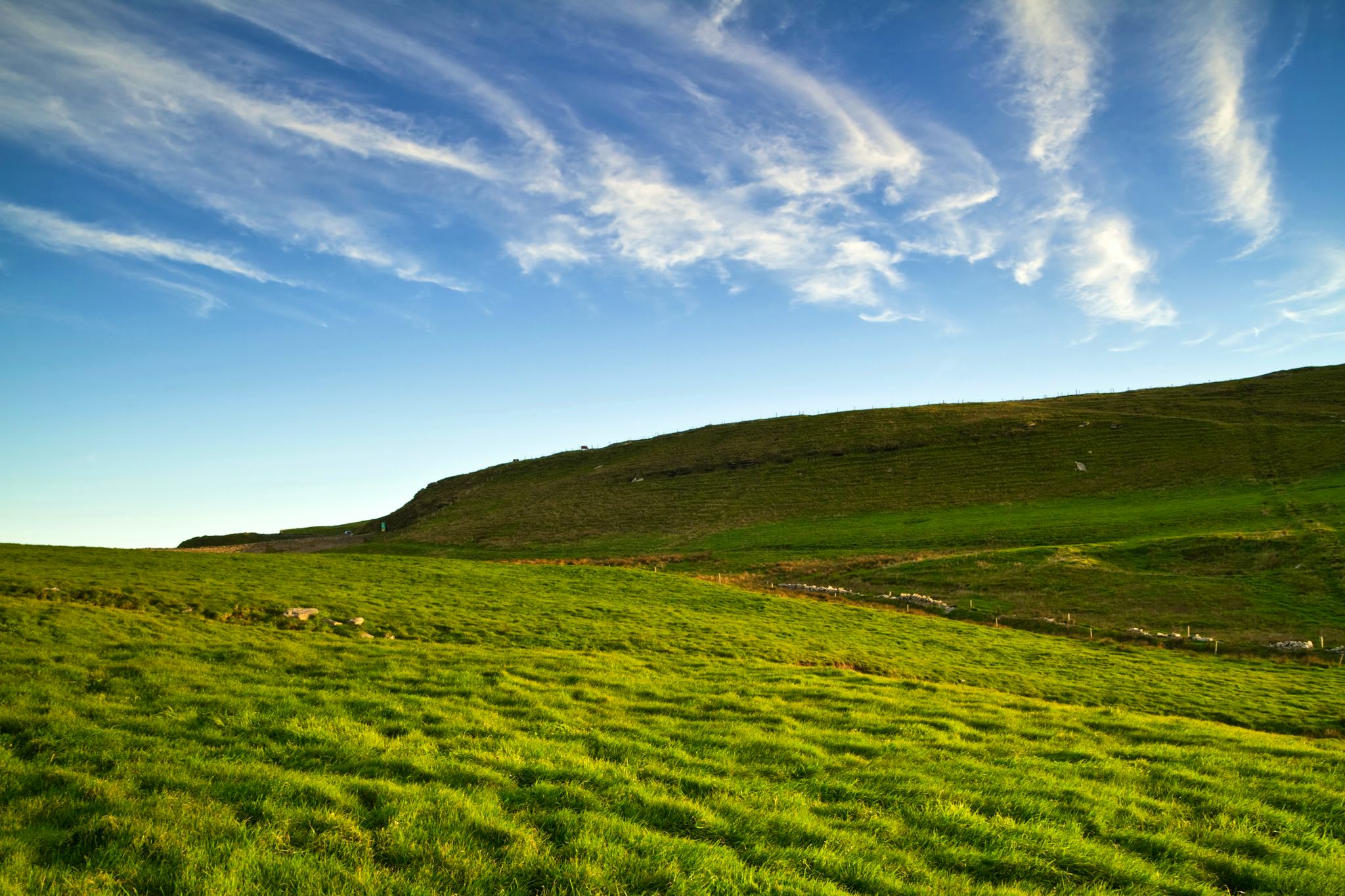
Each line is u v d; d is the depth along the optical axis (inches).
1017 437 4741.6
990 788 535.8
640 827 417.4
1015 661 1486.2
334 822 400.2
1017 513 3523.6
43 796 423.2
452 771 499.8
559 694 780.0
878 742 655.8
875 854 408.2
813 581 2667.3
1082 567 2422.5
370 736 576.1
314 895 324.5
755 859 393.7
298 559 2015.3
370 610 1374.3
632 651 1221.7
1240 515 2933.1
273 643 970.1
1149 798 535.2
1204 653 1727.4
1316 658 1659.7
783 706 793.6
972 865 408.2
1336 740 980.6
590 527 4320.9
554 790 464.8
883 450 4867.1
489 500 5467.5
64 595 1225.4
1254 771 623.2
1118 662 1555.1
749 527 3882.9
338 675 814.5
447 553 4109.3
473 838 388.8
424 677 821.2
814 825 440.1
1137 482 3786.9
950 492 4065.0
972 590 2357.3
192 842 367.9
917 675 1266.0
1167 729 799.1
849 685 967.0
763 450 5246.1
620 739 615.8
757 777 543.2
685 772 537.3
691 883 350.9
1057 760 641.0
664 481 5044.3
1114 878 401.1
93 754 504.4
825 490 4382.4
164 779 456.4
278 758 523.8
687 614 1646.2
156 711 629.3
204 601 1295.5
